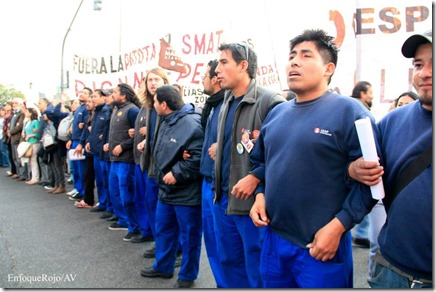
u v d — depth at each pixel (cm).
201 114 327
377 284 167
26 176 933
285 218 182
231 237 258
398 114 165
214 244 288
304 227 175
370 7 390
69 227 509
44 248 427
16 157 964
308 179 173
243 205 235
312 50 180
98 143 548
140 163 403
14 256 402
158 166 329
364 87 387
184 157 310
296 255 181
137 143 424
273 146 187
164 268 341
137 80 564
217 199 258
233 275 265
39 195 735
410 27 382
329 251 167
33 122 867
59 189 753
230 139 249
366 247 423
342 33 448
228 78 245
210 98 289
